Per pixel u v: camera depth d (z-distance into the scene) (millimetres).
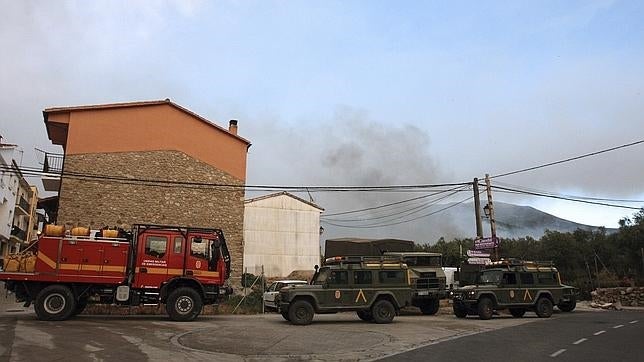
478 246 26375
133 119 28609
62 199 26516
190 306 18094
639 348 12133
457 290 22203
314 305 18469
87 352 10602
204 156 29891
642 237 37031
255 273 42219
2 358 9516
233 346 12383
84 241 17703
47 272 17188
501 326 17859
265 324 17922
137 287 17828
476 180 27688
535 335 14891
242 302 24297
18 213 54594
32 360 9461
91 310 20281
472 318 21922
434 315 24094
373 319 19219
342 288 18781
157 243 18312
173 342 12656
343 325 18109
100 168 27438
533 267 22859
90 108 27781
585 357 10812
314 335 14688
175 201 28641
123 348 11359
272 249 45594
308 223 47406
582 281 36719
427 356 11062
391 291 19234
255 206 46000
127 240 18156
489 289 21344
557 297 22578
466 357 10875
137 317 19156
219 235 19094
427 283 24031
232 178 30500
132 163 28078
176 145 29219
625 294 31781
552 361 10328
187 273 18375
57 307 16938
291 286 18719
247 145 31438
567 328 16906
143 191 28031
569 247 41656
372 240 28047
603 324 18328
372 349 12211
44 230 17578
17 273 16922
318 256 46969
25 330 13625
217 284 18641
